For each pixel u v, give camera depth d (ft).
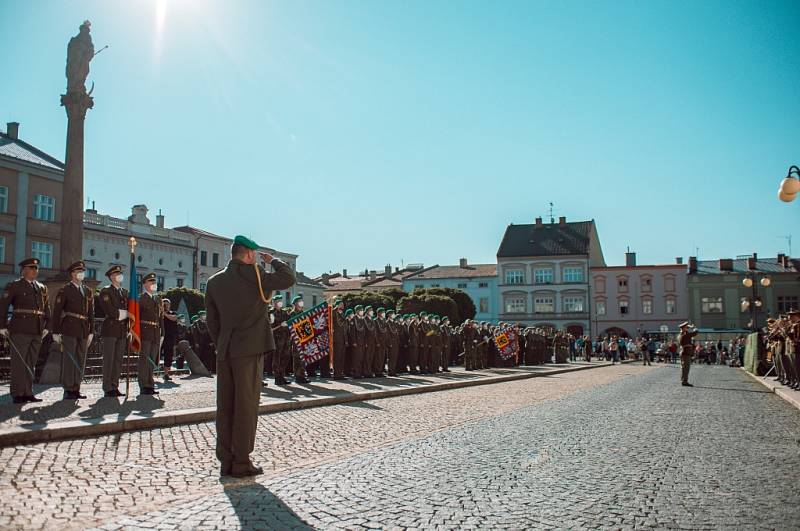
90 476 21.98
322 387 57.36
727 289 255.50
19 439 26.61
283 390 53.62
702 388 69.36
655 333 245.45
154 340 45.98
